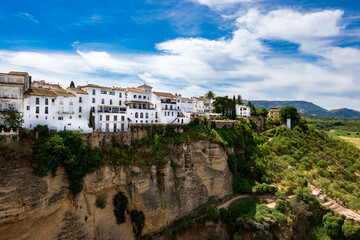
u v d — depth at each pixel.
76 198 40.34
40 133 41.28
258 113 118.62
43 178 36.00
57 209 37.53
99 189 42.75
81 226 40.00
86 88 58.53
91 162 42.47
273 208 59.69
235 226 56.12
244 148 82.31
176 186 54.66
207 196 61.31
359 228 58.19
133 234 46.03
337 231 60.53
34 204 33.72
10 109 39.12
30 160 36.00
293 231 57.50
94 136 46.94
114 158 46.12
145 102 70.81
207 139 65.25
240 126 87.38
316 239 59.72
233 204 62.16
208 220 54.62
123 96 65.75
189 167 59.16
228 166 70.31
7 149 33.69
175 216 52.12
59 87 74.12
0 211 30.45
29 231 34.06
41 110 45.69
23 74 42.81
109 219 44.06
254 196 67.44
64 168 39.75
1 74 40.91
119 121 60.88
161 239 47.50
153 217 47.53
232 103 101.00
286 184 70.12
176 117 77.00
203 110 111.62
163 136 60.09
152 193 48.31
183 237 50.34
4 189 31.39
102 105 59.72
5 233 31.39
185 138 62.12
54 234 36.84
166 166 52.28
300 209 60.62
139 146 53.41
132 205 46.34
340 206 68.31
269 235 52.81
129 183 46.28
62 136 42.06
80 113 56.22
